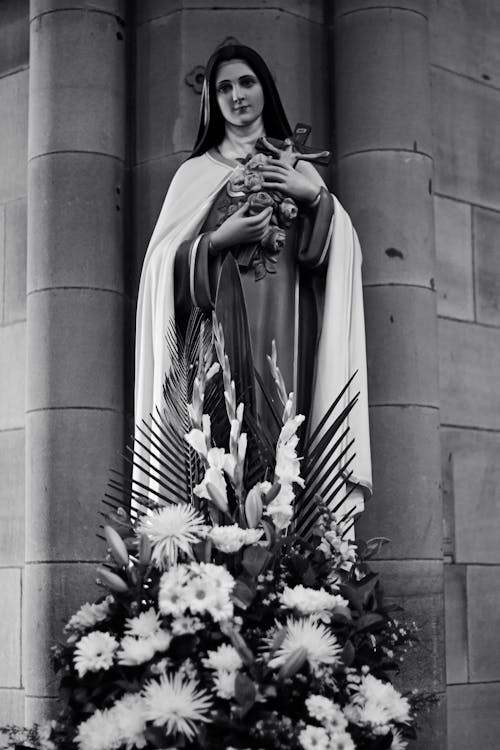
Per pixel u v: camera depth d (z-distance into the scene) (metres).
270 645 4.07
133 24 7.12
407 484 6.55
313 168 6.06
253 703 3.88
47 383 6.57
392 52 6.88
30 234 6.79
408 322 6.67
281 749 3.90
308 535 4.96
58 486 6.47
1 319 7.45
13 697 7.01
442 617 6.56
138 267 6.88
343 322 5.72
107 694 4.24
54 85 6.81
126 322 6.83
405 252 6.73
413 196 6.80
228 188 5.80
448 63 7.47
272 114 6.02
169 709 3.89
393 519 6.53
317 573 4.52
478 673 7.04
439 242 7.25
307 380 5.74
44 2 6.92
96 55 6.86
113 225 6.79
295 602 4.14
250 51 5.97
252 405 5.31
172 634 4.09
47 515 6.46
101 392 6.59
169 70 6.95
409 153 6.82
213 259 5.65
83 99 6.80
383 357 6.64
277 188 5.66
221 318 5.37
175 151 6.86
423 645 6.45
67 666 4.34
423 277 6.76
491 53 7.73
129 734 3.95
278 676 3.97
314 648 4.04
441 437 7.09
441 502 6.67
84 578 6.41
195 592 4.09
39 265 6.70
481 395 7.32
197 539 4.32
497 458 7.34
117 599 4.30
